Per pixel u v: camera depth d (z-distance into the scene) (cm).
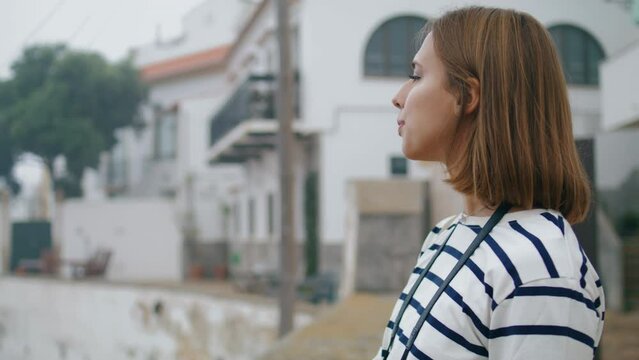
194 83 2889
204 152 2723
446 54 141
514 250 122
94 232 2466
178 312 1603
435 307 127
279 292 941
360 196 1045
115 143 2939
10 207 2961
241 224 2361
